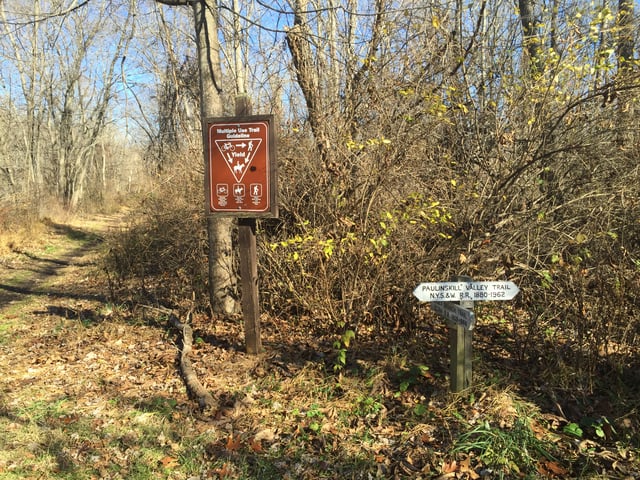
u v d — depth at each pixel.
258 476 3.26
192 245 7.86
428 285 3.84
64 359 5.53
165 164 12.81
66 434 3.83
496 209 5.61
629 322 4.28
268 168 4.74
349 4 6.54
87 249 15.24
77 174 26.89
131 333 6.28
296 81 6.27
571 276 4.56
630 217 5.00
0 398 4.51
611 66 5.31
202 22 6.00
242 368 4.92
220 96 6.21
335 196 5.55
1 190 22.66
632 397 3.94
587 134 5.76
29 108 24.06
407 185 5.54
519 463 3.24
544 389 4.14
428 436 3.61
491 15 7.09
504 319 5.66
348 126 5.73
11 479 3.27
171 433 3.82
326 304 5.63
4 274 11.12
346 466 3.35
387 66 5.80
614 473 3.12
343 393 4.33
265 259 6.28
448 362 4.76
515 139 5.89
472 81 6.45
